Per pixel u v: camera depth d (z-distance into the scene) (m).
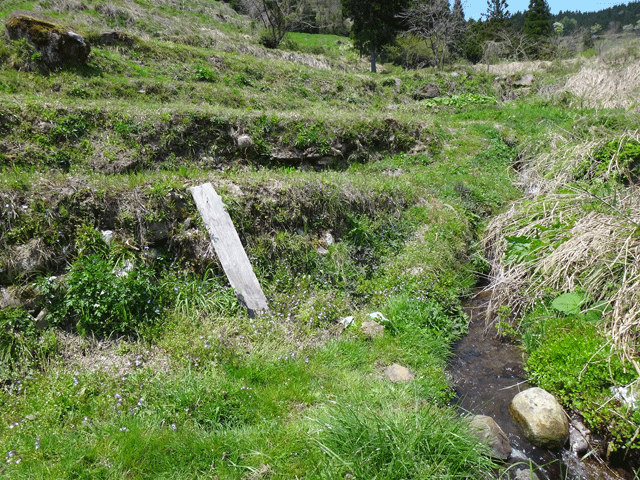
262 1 23.14
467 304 6.21
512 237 6.16
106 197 5.07
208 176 6.05
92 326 4.30
